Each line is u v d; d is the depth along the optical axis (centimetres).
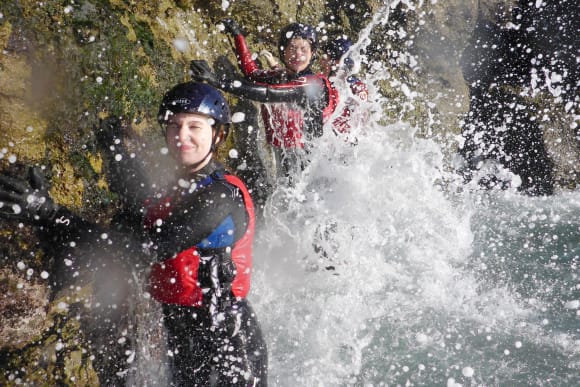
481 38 732
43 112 242
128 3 315
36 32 242
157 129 307
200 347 247
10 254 227
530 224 533
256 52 482
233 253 238
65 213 221
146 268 238
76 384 239
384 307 370
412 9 645
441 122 709
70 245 228
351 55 454
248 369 247
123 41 293
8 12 232
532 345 319
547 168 739
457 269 425
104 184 262
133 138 285
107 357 253
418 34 675
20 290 229
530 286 393
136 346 264
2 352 227
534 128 750
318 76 392
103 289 252
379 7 607
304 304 371
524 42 756
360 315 360
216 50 414
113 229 231
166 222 224
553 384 285
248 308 256
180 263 229
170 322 248
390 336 337
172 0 381
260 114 436
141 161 283
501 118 763
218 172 236
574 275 404
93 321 251
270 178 428
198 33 400
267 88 358
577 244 468
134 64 299
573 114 760
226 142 400
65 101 250
